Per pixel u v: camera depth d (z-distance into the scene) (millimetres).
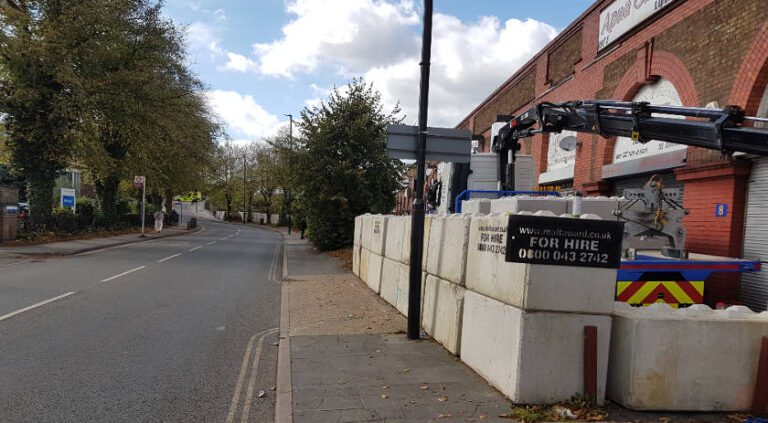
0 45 17531
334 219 20375
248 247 24141
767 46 7180
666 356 4020
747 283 7422
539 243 4078
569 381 4117
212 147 32812
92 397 4395
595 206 6520
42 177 20359
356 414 3936
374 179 19828
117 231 29344
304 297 9781
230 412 4203
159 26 23516
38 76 18766
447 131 6613
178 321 7430
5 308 7750
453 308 5777
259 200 77250
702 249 8406
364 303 9188
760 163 7430
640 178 10961
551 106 7453
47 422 3842
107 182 29109
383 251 10086
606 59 12148
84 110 19594
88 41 19812
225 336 6695
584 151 13188
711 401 4039
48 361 5320
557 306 4098
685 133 5266
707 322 4043
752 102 7523
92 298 8875
